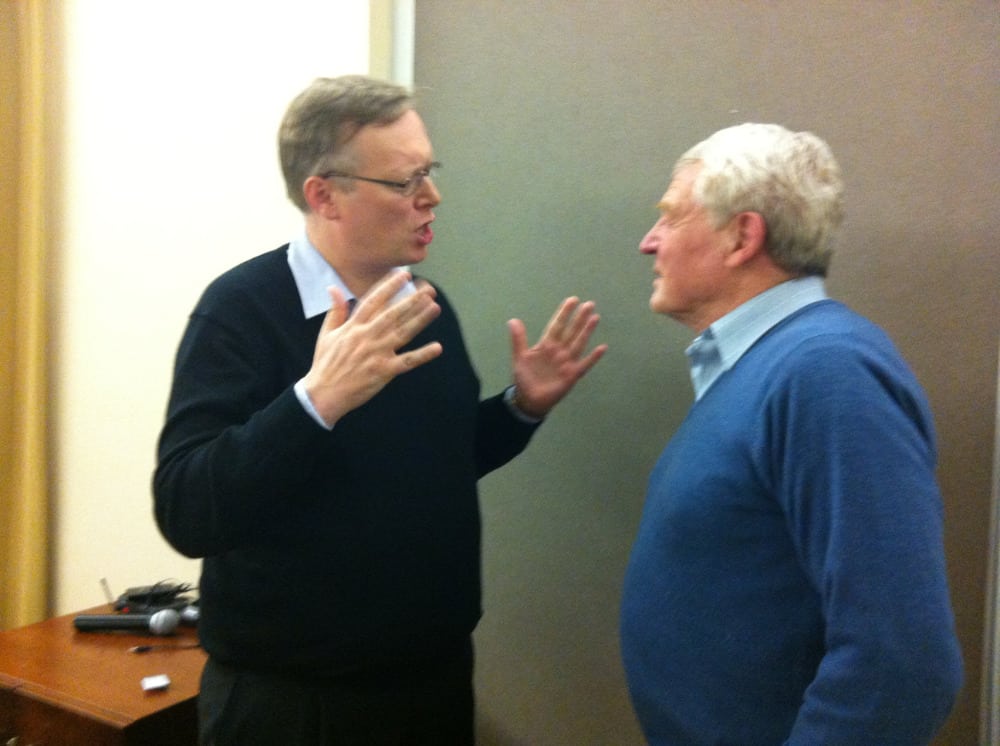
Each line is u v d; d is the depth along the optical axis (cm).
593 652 145
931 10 113
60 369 208
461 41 147
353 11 152
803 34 121
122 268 194
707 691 85
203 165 177
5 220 204
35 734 128
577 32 137
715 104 128
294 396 89
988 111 111
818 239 88
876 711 68
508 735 155
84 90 195
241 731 106
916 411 77
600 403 141
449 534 113
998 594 111
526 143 143
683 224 94
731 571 83
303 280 108
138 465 196
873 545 69
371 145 101
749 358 87
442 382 118
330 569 102
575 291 141
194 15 175
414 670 111
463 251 151
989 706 113
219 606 107
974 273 114
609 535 142
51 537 213
